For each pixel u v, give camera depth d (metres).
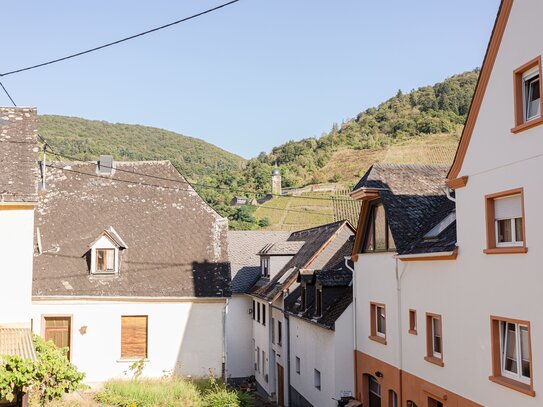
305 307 24.14
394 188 18.11
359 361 19.69
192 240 25.23
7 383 13.80
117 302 22.73
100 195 26.14
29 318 16.81
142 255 24.28
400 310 16.61
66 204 25.53
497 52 11.83
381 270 18.03
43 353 16.11
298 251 32.69
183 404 19.11
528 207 10.77
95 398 19.67
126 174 27.05
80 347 22.30
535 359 10.45
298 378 25.11
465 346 13.03
